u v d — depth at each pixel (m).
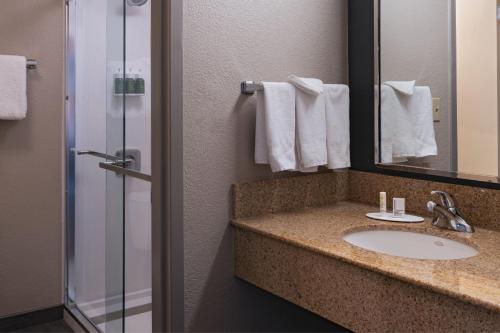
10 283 2.26
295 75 1.66
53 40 2.32
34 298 2.33
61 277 2.40
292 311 1.70
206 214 1.47
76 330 2.20
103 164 1.87
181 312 1.42
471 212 1.42
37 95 2.29
